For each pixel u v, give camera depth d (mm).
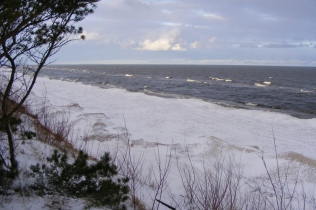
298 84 63406
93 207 4168
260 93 43438
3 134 5188
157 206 5191
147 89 46656
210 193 5738
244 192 7605
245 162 11641
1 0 3605
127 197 4684
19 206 3719
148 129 17906
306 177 9961
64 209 3932
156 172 8461
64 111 17750
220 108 26031
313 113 28594
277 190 8633
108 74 90812
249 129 19422
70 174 4281
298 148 15883
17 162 4535
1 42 3619
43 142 7027
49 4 4020
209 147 13148
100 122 15523
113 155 9523
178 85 55031
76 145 9734
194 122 20578
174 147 13000
